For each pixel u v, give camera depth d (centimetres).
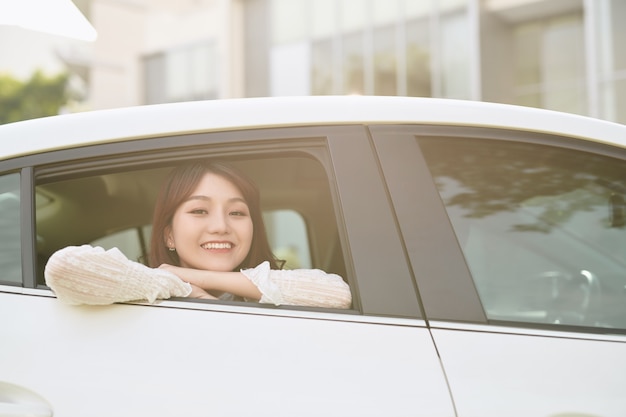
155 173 219
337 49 1756
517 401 151
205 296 167
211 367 151
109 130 171
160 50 2364
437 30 1619
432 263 164
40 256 208
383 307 160
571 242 174
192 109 174
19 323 156
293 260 303
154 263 204
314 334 157
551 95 1546
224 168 202
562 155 178
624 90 1359
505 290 169
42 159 168
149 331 156
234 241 201
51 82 3148
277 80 1850
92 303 156
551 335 162
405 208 168
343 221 167
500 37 1585
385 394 150
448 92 1606
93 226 237
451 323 160
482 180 174
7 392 150
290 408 148
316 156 172
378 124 174
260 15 1877
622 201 179
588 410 152
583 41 1506
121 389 149
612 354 160
